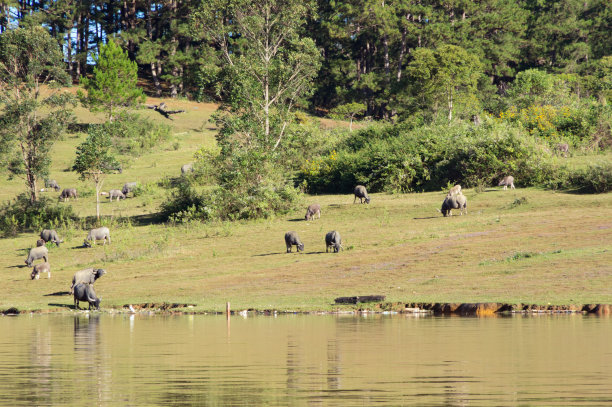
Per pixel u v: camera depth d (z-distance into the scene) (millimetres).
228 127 199125
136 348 53219
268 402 33281
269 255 128375
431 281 93688
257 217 175625
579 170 170375
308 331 61969
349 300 84625
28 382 39375
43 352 51688
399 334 58219
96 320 79125
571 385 36469
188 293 99938
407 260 109938
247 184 182250
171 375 41156
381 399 33562
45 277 122500
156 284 109000
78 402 33906
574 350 47969
